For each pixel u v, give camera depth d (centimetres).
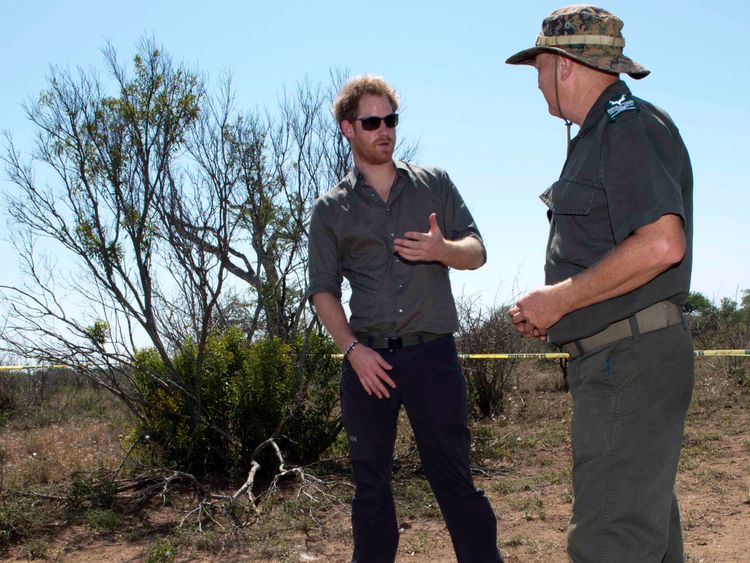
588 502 239
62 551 514
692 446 774
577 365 253
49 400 1373
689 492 588
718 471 646
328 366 780
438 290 349
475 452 766
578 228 251
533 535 503
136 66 728
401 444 773
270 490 623
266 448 730
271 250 827
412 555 477
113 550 516
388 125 350
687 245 249
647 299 237
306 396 755
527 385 1320
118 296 705
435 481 351
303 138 834
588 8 261
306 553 491
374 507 348
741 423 891
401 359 345
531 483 654
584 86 258
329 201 360
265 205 803
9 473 734
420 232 352
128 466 720
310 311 791
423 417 345
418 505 594
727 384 1137
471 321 1126
